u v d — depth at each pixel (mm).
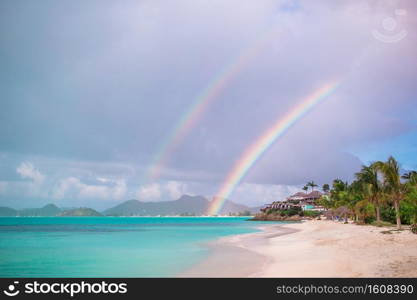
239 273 24047
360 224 79812
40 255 37625
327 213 130000
